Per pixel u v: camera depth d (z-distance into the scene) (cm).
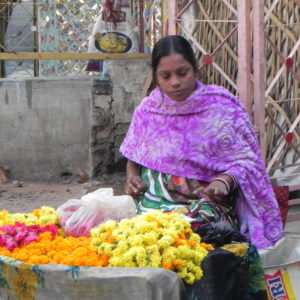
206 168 444
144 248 343
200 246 358
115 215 402
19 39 1338
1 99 998
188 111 448
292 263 412
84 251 354
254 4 559
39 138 999
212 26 665
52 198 898
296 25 612
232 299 363
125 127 990
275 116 623
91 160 986
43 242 378
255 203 439
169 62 433
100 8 1222
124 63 981
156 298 320
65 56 988
